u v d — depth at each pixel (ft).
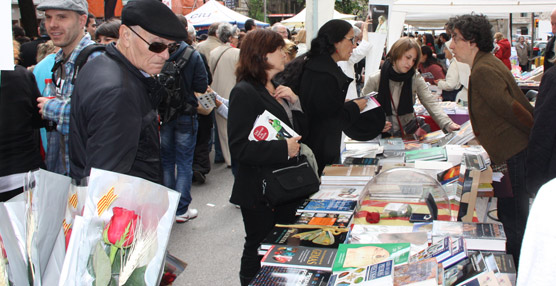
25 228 3.89
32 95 8.29
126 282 3.96
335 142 9.86
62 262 4.11
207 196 17.26
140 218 4.10
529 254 2.79
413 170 7.95
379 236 6.49
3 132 7.66
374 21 15.69
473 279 4.78
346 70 14.56
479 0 20.33
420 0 20.71
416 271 4.99
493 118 9.19
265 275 5.49
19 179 7.48
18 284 3.79
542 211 2.76
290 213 9.04
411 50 12.52
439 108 13.78
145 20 5.53
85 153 5.66
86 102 5.43
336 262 5.64
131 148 5.41
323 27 9.57
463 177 8.04
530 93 16.55
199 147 18.74
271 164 7.99
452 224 6.51
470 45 9.33
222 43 19.57
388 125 12.73
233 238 13.44
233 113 7.89
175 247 12.92
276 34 8.14
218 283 10.91
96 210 4.00
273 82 8.95
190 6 52.13
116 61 5.74
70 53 8.57
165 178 14.28
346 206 7.72
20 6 23.66
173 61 12.50
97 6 24.25
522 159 9.07
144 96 5.91
